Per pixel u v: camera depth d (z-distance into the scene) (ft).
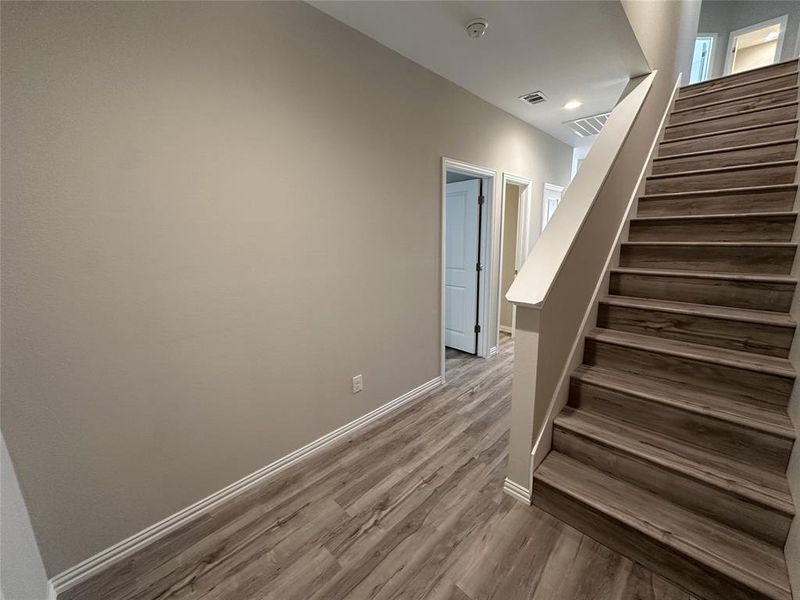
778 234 6.25
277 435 6.29
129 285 4.43
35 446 3.98
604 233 6.81
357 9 5.85
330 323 6.85
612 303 6.72
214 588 4.36
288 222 5.91
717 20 18.45
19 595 3.57
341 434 7.40
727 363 5.07
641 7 6.84
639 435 5.29
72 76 3.81
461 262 12.40
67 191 3.90
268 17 5.27
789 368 4.73
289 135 5.73
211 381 5.33
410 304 8.62
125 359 4.51
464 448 7.09
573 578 4.35
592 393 5.90
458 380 10.51
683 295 6.48
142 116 4.30
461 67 7.86
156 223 4.56
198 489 5.40
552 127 12.30
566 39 6.73
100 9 3.91
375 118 7.02
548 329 5.24
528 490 5.47
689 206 7.73
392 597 4.20
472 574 4.44
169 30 4.39
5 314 3.69
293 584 4.39
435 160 8.56
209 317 5.19
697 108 9.95
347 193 6.75
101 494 4.51
